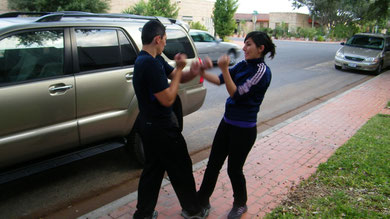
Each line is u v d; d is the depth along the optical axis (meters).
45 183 4.00
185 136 5.80
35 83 3.27
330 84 11.57
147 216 2.90
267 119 7.07
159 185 2.93
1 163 3.16
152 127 2.66
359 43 14.99
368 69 13.71
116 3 24.34
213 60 14.33
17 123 3.17
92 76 3.68
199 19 32.59
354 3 24.59
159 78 2.50
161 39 2.63
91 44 3.76
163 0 22.78
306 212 3.24
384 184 3.77
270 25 57.50
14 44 3.22
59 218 3.33
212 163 3.09
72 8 18.19
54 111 3.41
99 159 4.70
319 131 6.03
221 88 9.80
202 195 3.15
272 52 2.76
